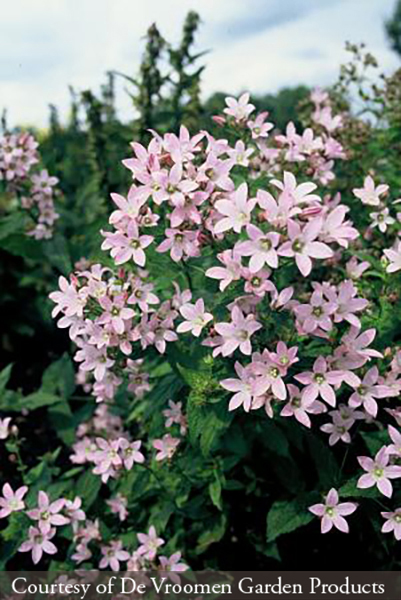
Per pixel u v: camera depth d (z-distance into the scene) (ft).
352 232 1.60
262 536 2.16
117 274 1.76
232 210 1.57
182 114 3.14
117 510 2.27
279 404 1.70
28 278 3.61
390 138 2.75
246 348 1.57
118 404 2.65
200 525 2.19
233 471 2.12
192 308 1.70
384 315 1.82
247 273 1.55
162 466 2.14
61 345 3.92
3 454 3.00
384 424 1.89
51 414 2.89
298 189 1.57
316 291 1.56
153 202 1.82
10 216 3.04
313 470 2.05
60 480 2.49
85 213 3.68
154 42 3.11
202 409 1.76
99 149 3.51
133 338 1.72
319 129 2.49
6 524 2.53
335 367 1.63
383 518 1.84
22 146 2.86
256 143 2.06
